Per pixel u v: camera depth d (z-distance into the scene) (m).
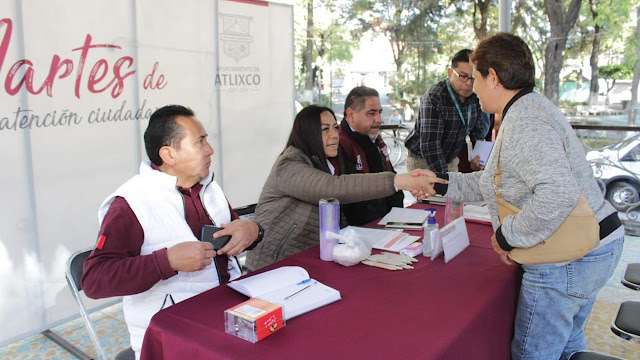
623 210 4.85
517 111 1.46
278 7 3.94
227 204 1.82
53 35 2.60
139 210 1.51
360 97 2.62
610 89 8.17
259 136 3.92
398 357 1.08
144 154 3.10
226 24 3.56
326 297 1.37
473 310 1.33
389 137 6.48
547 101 1.48
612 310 3.03
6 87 2.45
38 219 2.63
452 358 1.15
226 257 1.80
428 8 10.27
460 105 3.18
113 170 2.94
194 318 1.29
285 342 1.15
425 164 3.60
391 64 10.34
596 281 1.54
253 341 1.15
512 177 1.49
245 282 1.47
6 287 2.54
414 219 2.27
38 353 2.61
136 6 2.98
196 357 1.15
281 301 1.34
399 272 1.62
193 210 1.66
